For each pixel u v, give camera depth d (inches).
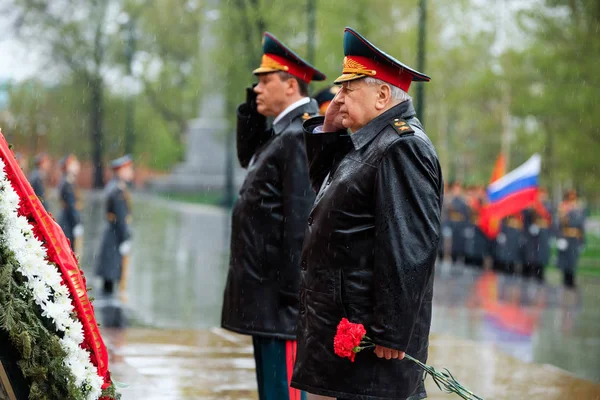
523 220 1127.6
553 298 853.2
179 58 3038.9
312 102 311.4
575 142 1330.0
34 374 215.0
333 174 242.5
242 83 1708.9
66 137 3132.4
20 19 2832.2
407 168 224.2
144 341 476.4
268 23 1614.2
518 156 2304.4
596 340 584.4
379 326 222.2
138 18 3009.4
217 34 1768.0
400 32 1743.4
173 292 717.3
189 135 2800.2
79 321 231.1
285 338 299.9
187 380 386.6
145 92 3154.5
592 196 2415.1
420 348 233.0
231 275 309.1
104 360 237.6
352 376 229.8
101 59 2920.8
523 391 398.6
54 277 222.5
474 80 1843.0
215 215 1993.1
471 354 483.8
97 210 1905.8
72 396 219.5
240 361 428.8
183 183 2773.1
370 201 230.2
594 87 1275.8
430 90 1979.6
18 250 217.5
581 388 407.2
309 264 241.1
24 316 216.8
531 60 1449.3
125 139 3221.0
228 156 2212.1
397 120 232.4
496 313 703.1
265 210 302.7
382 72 236.7
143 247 1156.5
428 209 223.8
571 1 1274.6
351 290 231.3
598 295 904.3
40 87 3041.3
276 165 301.4
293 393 303.9
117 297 679.1
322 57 1552.7
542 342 569.3
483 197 1298.0
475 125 2482.8
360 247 231.3
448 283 970.7
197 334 502.9
